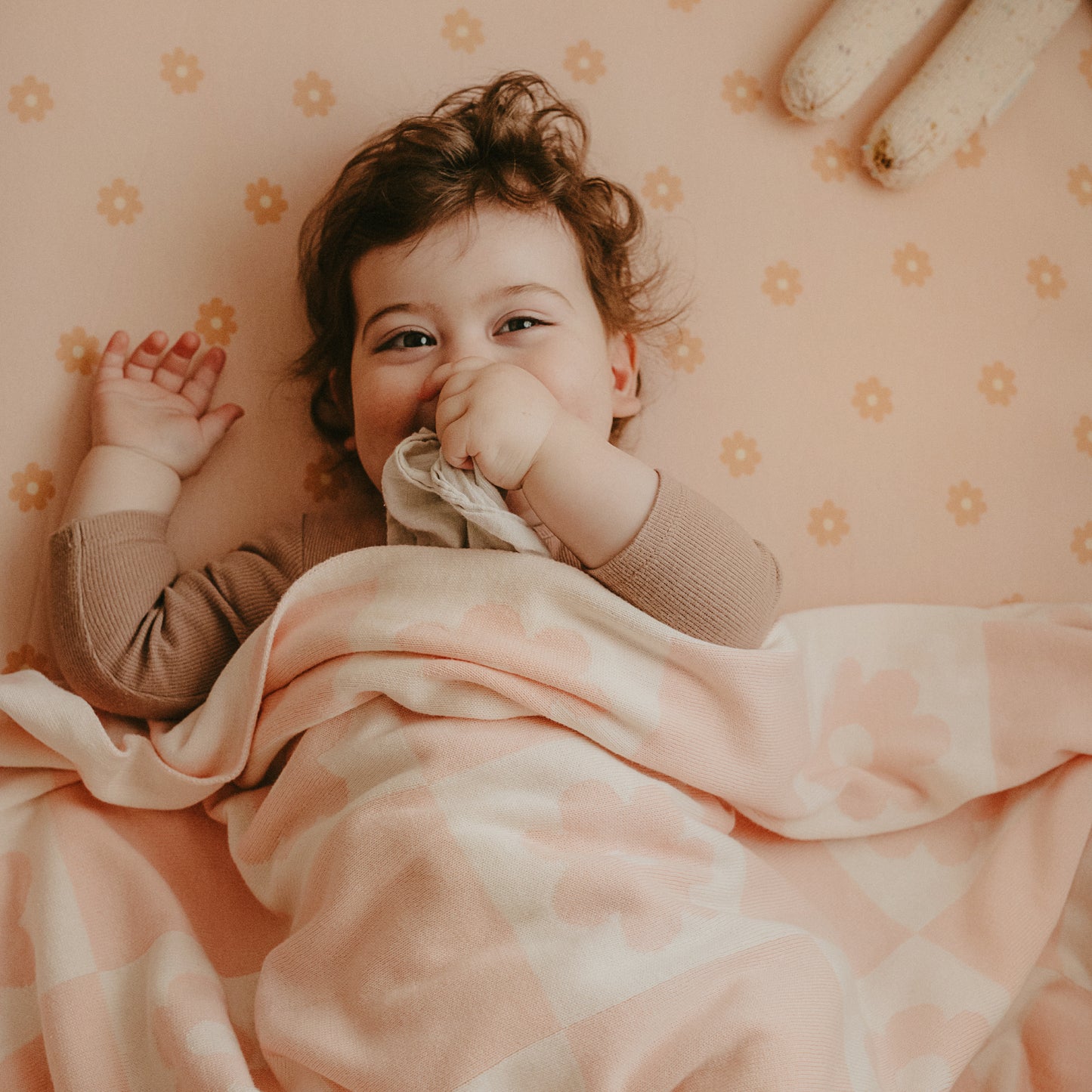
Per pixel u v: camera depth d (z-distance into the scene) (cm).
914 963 77
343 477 94
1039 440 103
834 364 100
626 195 95
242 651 78
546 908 63
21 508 88
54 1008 68
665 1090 58
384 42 97
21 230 90
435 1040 60
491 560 73
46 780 79
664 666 73
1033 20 99
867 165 102
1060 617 93
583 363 81
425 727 70
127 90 93
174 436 88
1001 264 105
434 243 79
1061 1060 72
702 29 102
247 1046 70
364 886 66
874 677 90
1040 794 86
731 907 71
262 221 94
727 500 98
